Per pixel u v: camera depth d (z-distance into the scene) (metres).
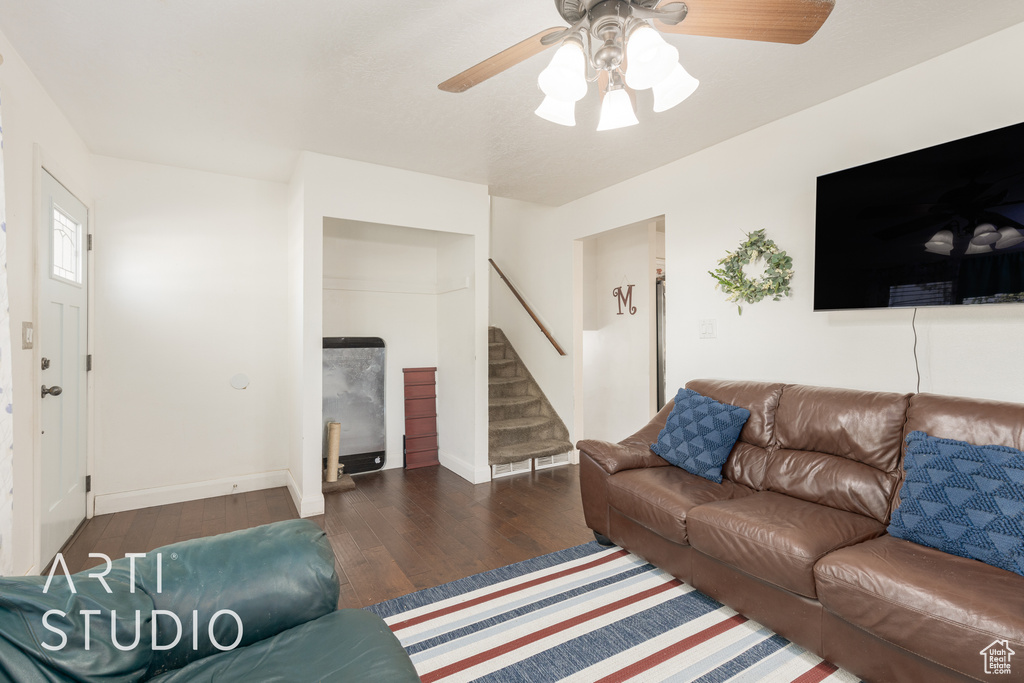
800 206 2.67
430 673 1.67
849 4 1.80
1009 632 1.21
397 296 4.35
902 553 1.60
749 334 2.94
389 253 4.30
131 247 3.25
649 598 2.13
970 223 1.97
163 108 2.53
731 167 3.00
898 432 2.06
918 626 1.36
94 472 3.12
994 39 2.01
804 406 2.41
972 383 2.08
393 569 2.41
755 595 1.85
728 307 3.05
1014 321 1.97
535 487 3.72
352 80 2.28
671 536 2.15
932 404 1.97
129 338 3.25
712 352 3.14
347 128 2.79
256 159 3.27
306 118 2.67
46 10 1.76
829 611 1.62
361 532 2.86
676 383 3.38
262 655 1.09
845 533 1.81
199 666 1.05
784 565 1.71
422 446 4.36
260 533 1.30
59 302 2.53
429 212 3.59
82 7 1.75
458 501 3.40
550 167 3.46
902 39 2.03
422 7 1.78
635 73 1.24
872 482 2.04
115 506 3.19
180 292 3.41
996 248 1.90
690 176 3.26
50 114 2.40
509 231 5.41
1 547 1.46
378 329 4.26
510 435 4.29
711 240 3.13
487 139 2.96
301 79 2.27
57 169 2.45
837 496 2.11
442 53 2.07
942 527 1.61
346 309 4.12
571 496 3.50
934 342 2.19
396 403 4.32
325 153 3.17
